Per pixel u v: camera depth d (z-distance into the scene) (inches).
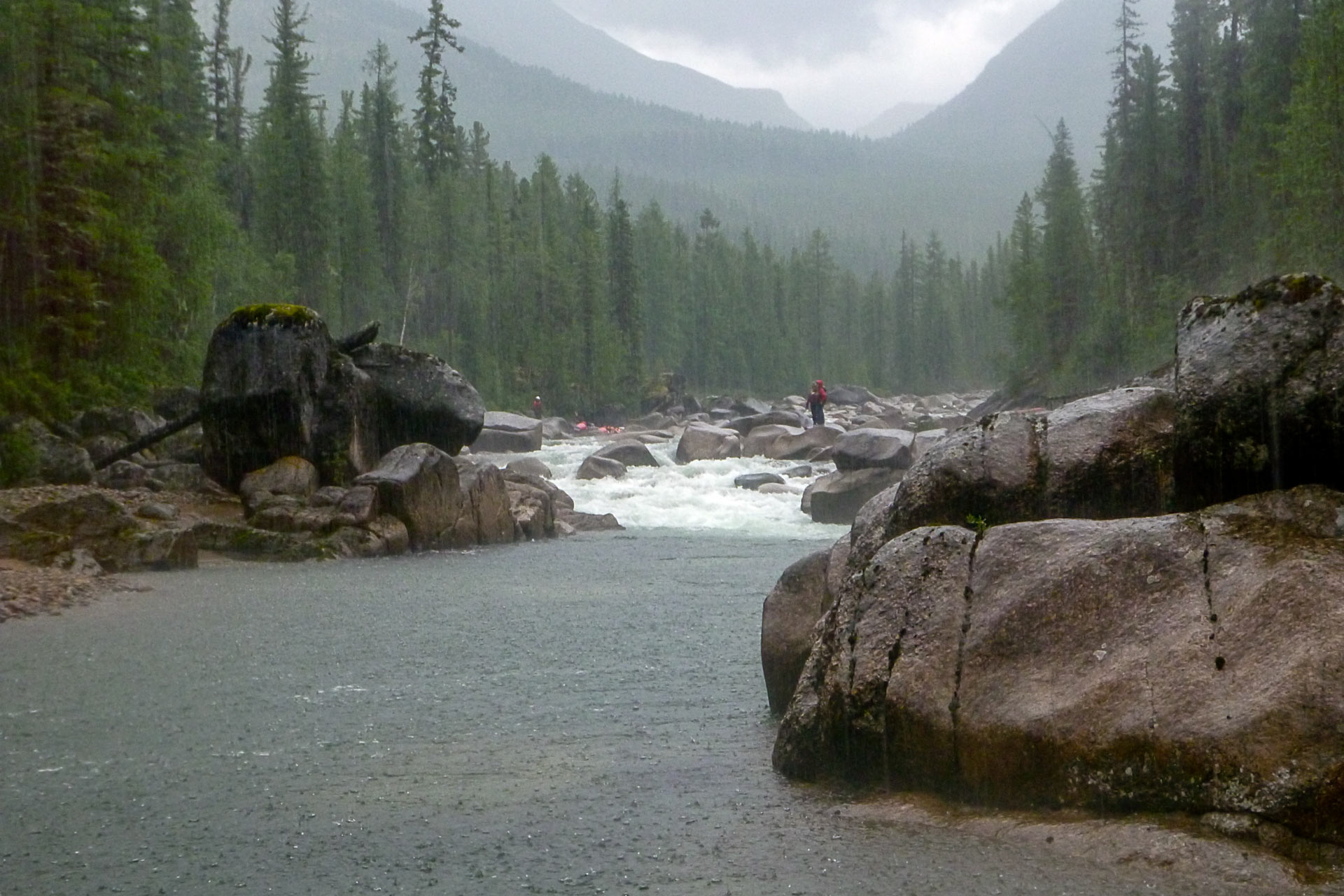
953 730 204.5
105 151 1128.2
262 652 390.9
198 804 222.7
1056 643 205.0
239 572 627.2
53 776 242.4
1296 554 194.9
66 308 1010.7
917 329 6363.2
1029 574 215.3
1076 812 188.7
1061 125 3663.9
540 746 266.1
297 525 729.6
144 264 1104.8
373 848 196.7
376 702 314.3
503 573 646.5
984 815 196.7
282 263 2495.1
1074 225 3294.8
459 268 3415.4
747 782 231.8
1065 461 253.6
